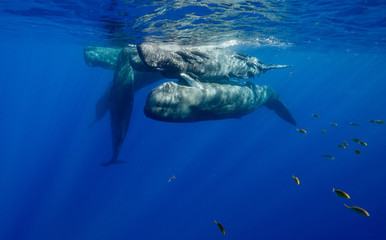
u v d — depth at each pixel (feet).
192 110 23.15
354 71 225.97
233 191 122.62
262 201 115.14
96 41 58.18
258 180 135.85
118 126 32.19
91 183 107.34
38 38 84.99
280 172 146.72
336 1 32.01
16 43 117.80
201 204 110.32
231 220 101.19
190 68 23.77
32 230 82.33
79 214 91.50
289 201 115.44
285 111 43.75
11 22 53.72
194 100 22.98
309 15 38.42
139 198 107.34
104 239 84.12
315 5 33.19
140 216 97.96
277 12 35.60
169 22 35.14
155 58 20.57
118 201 102.53
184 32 40.98
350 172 140.77
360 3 33.01
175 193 115.85
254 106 32.86
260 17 37.55
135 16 32.58
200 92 23.73
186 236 91.91
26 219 86.33
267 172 148.97
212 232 94.32
